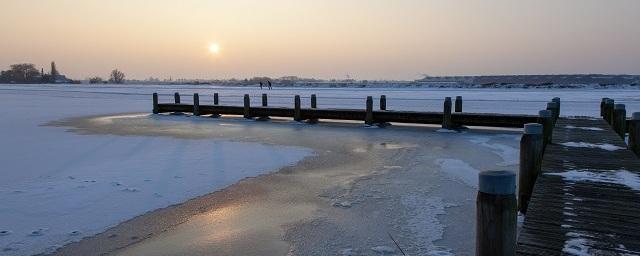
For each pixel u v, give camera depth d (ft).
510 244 9.27
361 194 25.53
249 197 24.98
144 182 27.86
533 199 16.70
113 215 21.81
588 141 30.66
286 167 32.76
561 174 20.49
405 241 18.62
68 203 23.53
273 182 28.25
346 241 18.74
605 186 18.37
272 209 22.91
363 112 60.54
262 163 34.19
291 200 24.44
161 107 80.33
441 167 32.73
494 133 52.37
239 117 74.02
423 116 57.06
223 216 21.88
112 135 51.34
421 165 33.55
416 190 26.30
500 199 9.19
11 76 565.12
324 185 27.58
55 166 32.76
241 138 48.67
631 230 13.41
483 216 9.36
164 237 19.26
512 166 32.94
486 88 264.52
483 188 9.39
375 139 47.91
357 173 30.89
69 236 19.26
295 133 53.21
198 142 45.44
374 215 21.90
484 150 40.14
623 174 20.45
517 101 110.01
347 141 46.37
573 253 11.78
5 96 154.71
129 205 23.30
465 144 43.91
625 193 17.34
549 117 29.48
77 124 64.03
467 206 23.17
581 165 22.57
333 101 112.57
